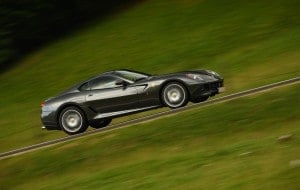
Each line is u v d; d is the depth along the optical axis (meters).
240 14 32.31
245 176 12.88
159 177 15.09
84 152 19.19
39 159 19.89
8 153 22.30
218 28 31.47
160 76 20.31
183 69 28.31
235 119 18.03
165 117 19.52
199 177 13.92
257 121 17.58
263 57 27.17
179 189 13.51
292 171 12.20
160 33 32.66
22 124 27.50
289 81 21.64
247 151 14.88
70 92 21.42
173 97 19.89
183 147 17.44
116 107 20.73
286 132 15.93
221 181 13.09
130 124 20.38
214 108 19.00
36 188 18.28
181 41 31.19
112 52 32.09
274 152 14.06
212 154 15.69
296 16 30.72
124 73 21.23
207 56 29.00
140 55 30.97
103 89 20.94
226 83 25.58
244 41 29.55
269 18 31.16
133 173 16.31
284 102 18.23
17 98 30.48
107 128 20.73
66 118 21.23
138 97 20.31
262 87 21.48
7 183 19.36
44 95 29.84
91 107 20.94
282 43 28.09
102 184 16.23
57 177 18.56
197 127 18.23
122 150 18.48
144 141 18.50
